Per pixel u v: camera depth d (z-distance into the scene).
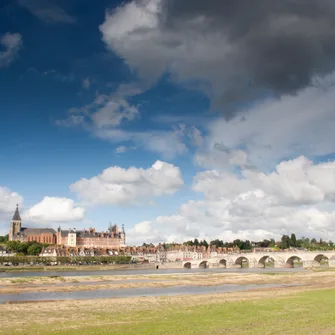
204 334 48.97
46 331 52.88
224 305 75.12
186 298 88.69
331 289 105.94
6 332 52.44
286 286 127.38
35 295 109.12
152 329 52.38
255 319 59.19
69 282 152.12
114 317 63.84
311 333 49.00
